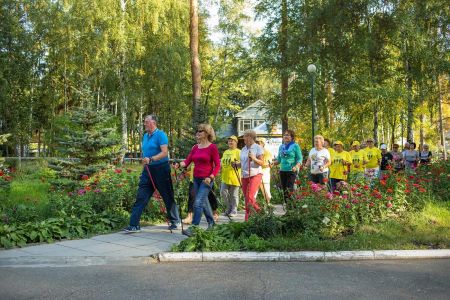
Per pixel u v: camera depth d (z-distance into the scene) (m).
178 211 9.02
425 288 4.93
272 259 6.18
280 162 10.46
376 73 27.36
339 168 11.68
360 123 28.91
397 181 9.14
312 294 4.72
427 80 25.91
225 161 10.12
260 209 7.45
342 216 7.57
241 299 4.57
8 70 32.19
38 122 38.53
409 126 26.05
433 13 24.73
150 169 8.08
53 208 8.65
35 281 5.18
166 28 32.44
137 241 7.21
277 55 30.53
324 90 28.33
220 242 6.66
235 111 63.25
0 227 6.86
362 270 5.69
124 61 32.44
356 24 26.58
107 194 9.33
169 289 4.89
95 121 15.62
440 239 7.01
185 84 41.62
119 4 30.84
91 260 6.10
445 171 13.25
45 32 34.53
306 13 28.80
